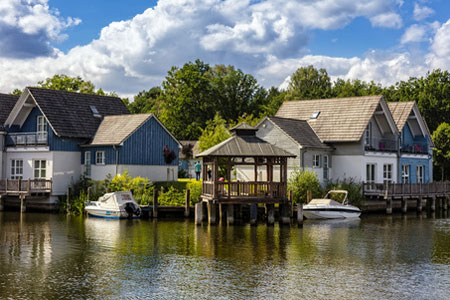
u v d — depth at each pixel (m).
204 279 19.41
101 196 39.41
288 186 39.91
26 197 42.09
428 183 46.50
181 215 37.44
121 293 17.70
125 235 29.08
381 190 42.16
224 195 31.98
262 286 18.53
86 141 43.59
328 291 17.97
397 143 47.69
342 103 46.97
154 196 36.75
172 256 23.44
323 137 44.81
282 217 33.03
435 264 22.09
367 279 19.53
